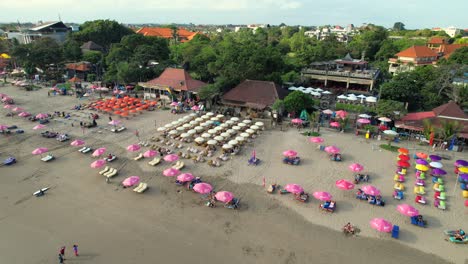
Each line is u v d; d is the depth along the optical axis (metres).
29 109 68.25
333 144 49.84
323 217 31.70
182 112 67.12
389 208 33.16
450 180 38.81
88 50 116.19
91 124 57.34
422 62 101.44
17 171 40.94
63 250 25.67
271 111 62.38
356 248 27.47
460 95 63.25
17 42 122.56
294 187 34.03
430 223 30.69
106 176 39.41
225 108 67.81
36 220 31.08
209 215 31.92
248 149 48.12
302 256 26.52
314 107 66.69
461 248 27.50
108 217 31.53
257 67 73.25
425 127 49.12
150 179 39.06
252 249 27.27
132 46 102.44
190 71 94.25
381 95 69.88
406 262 25.89
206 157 45.09
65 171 41.03
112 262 25.70
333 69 90.38
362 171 40.97
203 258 26.17
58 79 96.62
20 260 26.00
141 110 66.81
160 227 30.05
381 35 136.00
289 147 48.84
